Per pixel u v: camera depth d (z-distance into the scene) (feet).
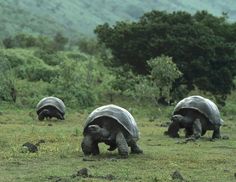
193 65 339.98
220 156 116.06
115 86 347.36
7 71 326.85
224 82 350.23
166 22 363.76
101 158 108.37
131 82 345.72
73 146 126.72
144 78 316.60
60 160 104.99
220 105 350.84
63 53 503.20
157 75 294.87
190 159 108.88
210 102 158.30
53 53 473.67
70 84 323.37
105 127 109.91
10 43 565.53
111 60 375.66
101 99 347.56
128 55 357.82
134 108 307.37
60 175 87.56
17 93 323.78
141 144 139.33
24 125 193.36
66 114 267.59
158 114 283.79
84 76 390.01
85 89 326.03
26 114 254.06
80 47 611.88
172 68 294.66
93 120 110.63
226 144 143.23
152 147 132.05
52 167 96.22
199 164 102.99
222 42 354.74
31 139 140.15
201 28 358.23
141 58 354.95
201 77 341.21
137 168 96.78
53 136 149.79
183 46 342.85
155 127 202.28
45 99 230.68
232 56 357.41
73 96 312.71
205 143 143.95
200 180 86.17
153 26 352.08
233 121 268.82
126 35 357.61
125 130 110.73
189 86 354.95
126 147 109.40
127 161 104.58
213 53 345.51
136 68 367.66
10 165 97.96
